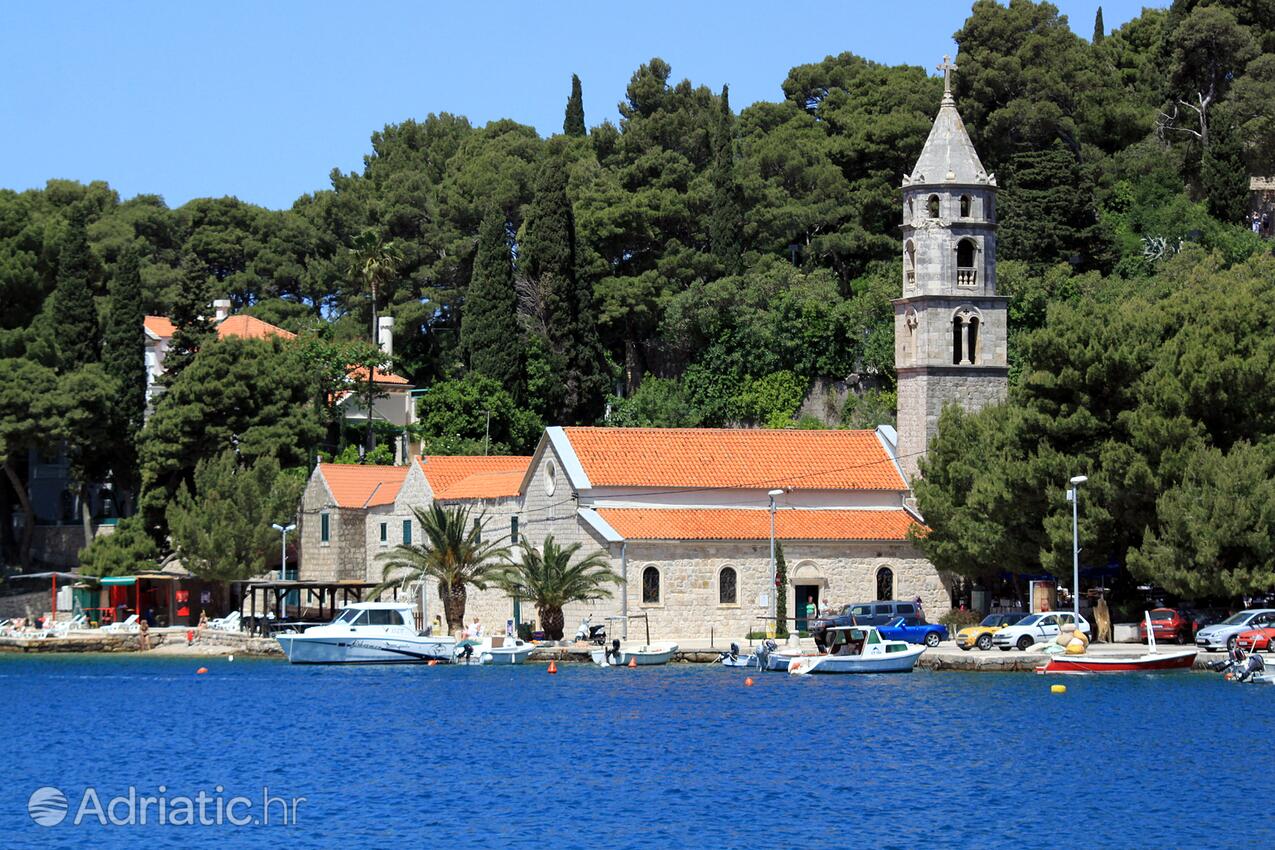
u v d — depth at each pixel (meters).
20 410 173.50
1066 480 120.44
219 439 172.50
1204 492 113.94
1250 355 121.25
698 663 126.44
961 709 97.31
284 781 79.12
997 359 141.25
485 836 66.81
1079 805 70.88
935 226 140.50
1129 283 198.25
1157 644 122.69
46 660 141.75
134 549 168.12
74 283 188.88
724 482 138.12
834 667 116.19
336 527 160.50
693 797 73.38
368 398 198.50
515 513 143.12
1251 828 66.75
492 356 195.12
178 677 124.56
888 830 67.00
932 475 132.88
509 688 111.81
